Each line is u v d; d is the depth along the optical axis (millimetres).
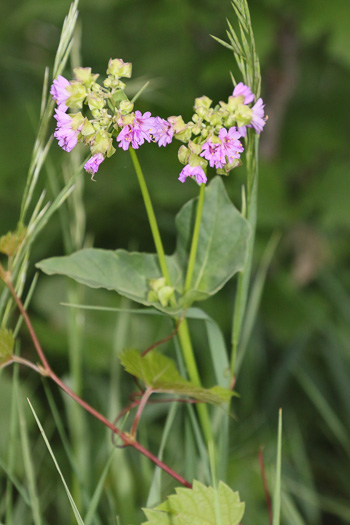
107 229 1541
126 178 1457
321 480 1201
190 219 937
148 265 932
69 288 1064
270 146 1588
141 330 1289
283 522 1081
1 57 1548
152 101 1452
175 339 944
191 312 925
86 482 1045
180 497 882
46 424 1189
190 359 936
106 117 865
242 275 932
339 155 1617
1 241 919
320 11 1373
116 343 1108
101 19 1846
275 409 1230
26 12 1527
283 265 1582
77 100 868
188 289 919
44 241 1405
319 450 1227
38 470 1129
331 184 1477
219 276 928
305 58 1725
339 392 1219
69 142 869
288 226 1542
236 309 938
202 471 997
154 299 911
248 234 927
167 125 867
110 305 1308
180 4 1534
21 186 1458
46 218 925
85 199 1455
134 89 1299
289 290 1424
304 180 1646
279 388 1193
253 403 1237
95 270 921
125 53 1809
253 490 1121
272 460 1149
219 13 1523
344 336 1324
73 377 1049
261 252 1462
